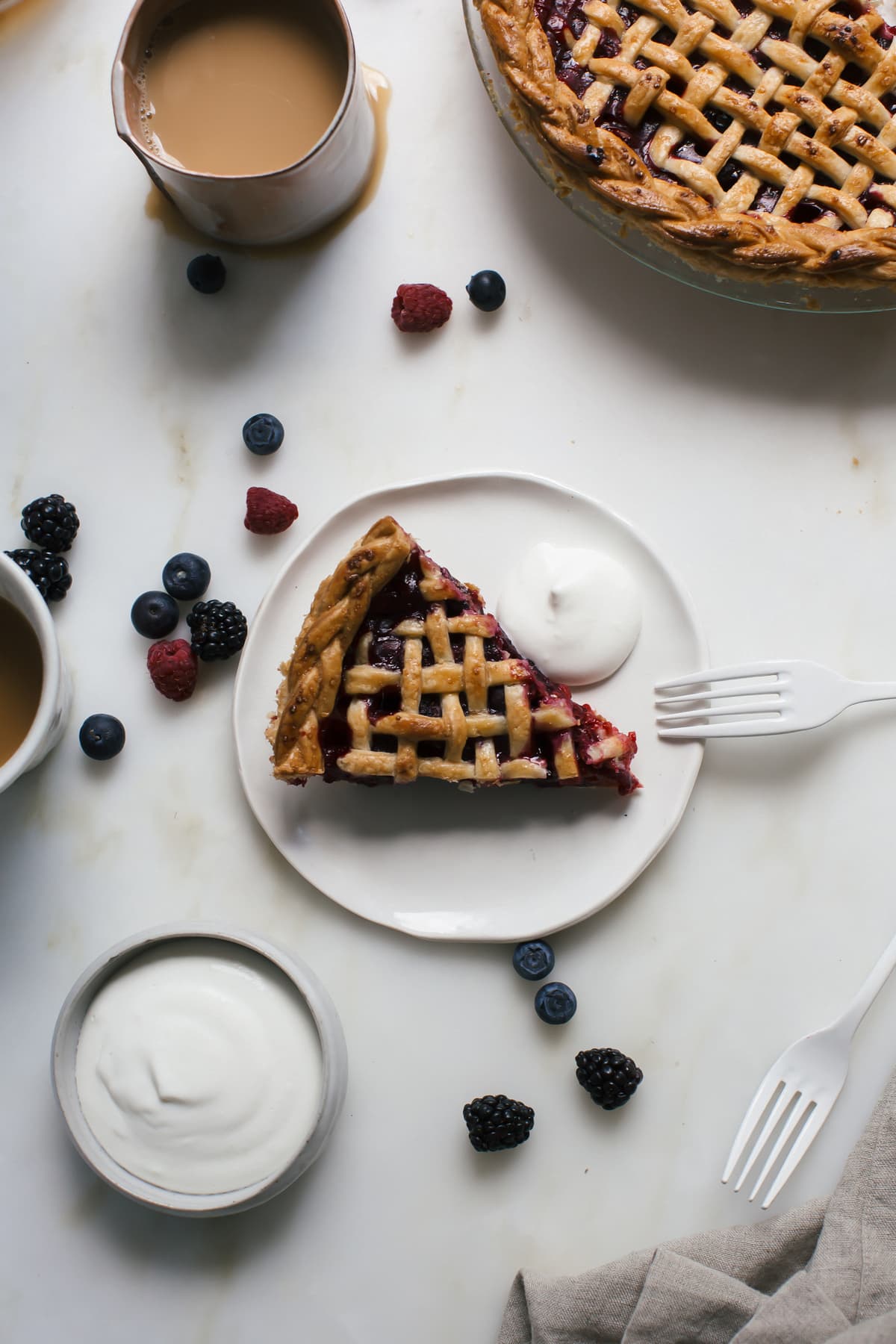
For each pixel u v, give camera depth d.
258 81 0.74
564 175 0.73
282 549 0.77
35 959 0.76
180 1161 0.72
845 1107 0.75
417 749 0.73
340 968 0.76
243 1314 0.75
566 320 0.77
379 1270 0.75
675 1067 0.75
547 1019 0.74
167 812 0.77
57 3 0.79
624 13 0.73
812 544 0.76
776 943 0.75
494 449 0.77
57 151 0.79
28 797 0.77
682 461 0.76
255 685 0.75
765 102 0.73
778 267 0.72
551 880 0.75
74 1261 0.76
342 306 0.78
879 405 0.76
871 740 0.75
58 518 0.76
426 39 0.78
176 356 0.78
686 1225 0.75
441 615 0.72
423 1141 0.75
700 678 0.74
